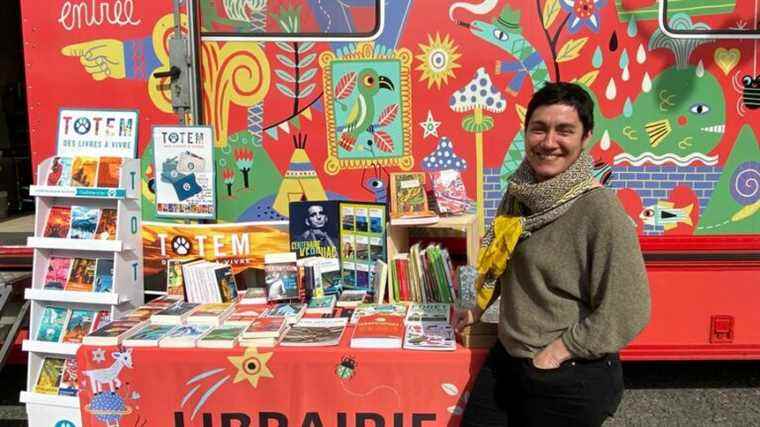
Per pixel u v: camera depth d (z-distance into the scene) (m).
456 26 2.94
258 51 2.95
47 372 2.86
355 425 2.50
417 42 2.95
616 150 3.01
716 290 3.00
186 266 2.98
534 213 1.98
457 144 3.02
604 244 1.81
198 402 2.53
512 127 3.01
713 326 3.01
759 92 2.99
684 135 3.01
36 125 2.97
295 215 3.03
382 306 2.88
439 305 2.89
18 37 5.00
